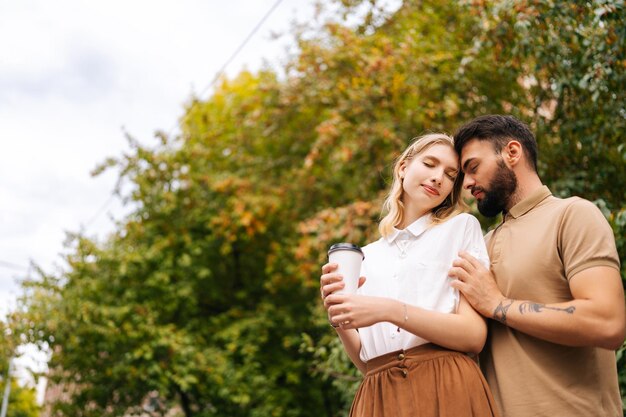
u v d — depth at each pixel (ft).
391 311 6.13
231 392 29.17
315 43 27.68
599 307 5.91
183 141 34.73
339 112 25.26
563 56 14.96
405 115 24.66
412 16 24.71
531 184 7.13
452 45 23.08
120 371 29.58
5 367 30.09
